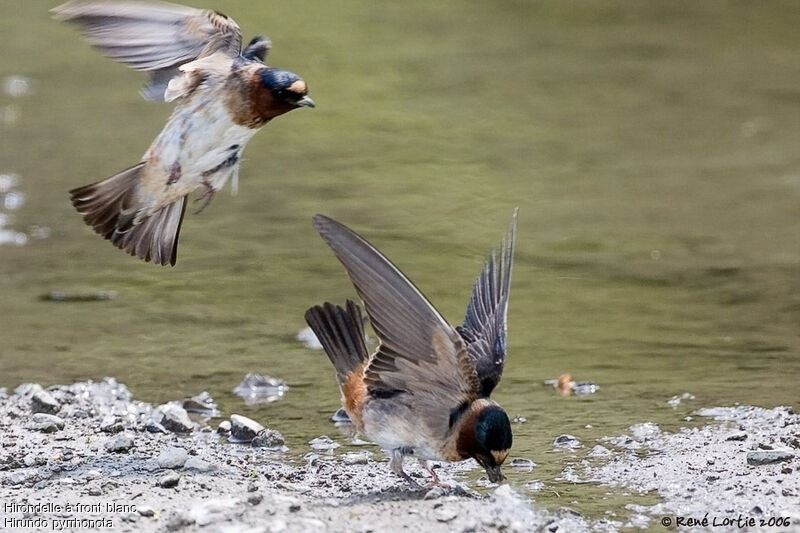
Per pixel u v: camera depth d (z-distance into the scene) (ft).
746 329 48.49
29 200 63.72
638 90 87.45
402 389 32.53
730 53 96.84
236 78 32.99
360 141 76.64
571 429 38.99
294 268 56.39
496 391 42.63
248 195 66.74
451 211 64.39
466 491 33.76
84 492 33.01
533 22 106.22
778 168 71.56
